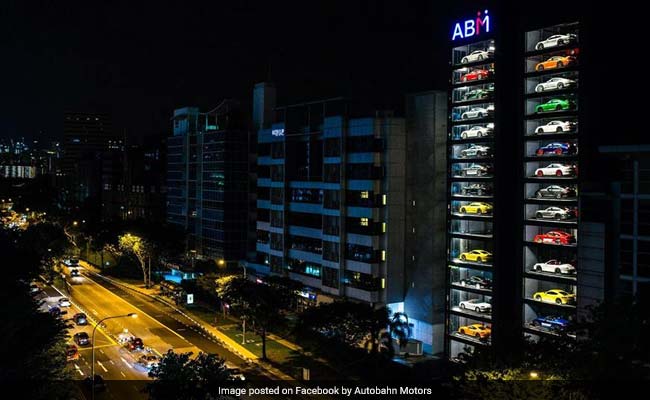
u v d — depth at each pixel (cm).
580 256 6619
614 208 6350
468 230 8306
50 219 19175
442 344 8681
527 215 7356
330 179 9794
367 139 9125
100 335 9262
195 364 5341
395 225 9062
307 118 10725
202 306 11375
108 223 15675
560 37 7044
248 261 13462
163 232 13725
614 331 4309
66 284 12750
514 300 7438
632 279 6112
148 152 19100
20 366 4853
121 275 14638
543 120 7462
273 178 11562
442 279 8662
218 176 13775
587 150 6812
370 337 7906
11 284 6619
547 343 5016
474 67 8038
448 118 8256
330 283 9781
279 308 8538
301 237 10825
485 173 7894
